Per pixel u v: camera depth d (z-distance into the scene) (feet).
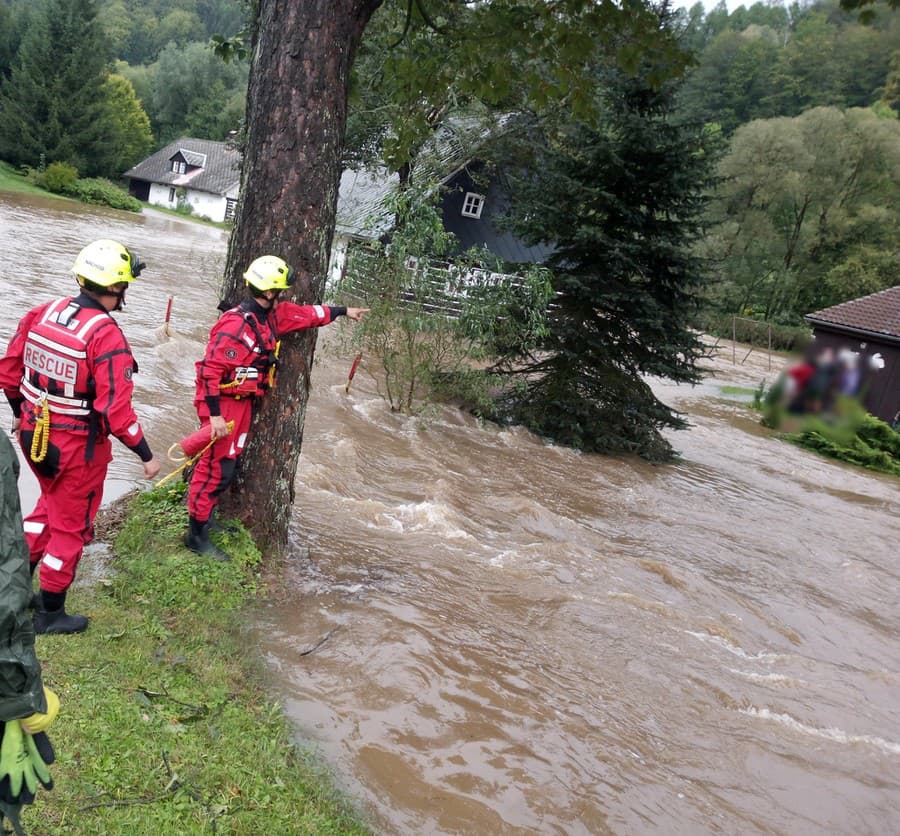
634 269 44.19
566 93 24.94
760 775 14.76
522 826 11.78
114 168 203.51
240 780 10.84
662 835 12.34
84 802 9.54
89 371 12.16
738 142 166.61
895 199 169.48
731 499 40.81
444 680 15.15
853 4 20.08
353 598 17.66
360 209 77.46
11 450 5.74
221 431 15.69
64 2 185.57
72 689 11.64
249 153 17.25
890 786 15.38
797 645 22.53
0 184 160.76
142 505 18.37
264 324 16.14
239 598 15.96
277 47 16.61
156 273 71.97
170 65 287.48
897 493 53.16
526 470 37.04
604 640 18.84
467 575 20.98
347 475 28.53
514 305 42.63
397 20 27.22
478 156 74.23
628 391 45.78
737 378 102.89
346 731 13.03
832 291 175.32
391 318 39.45
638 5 21.39
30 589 5.71
